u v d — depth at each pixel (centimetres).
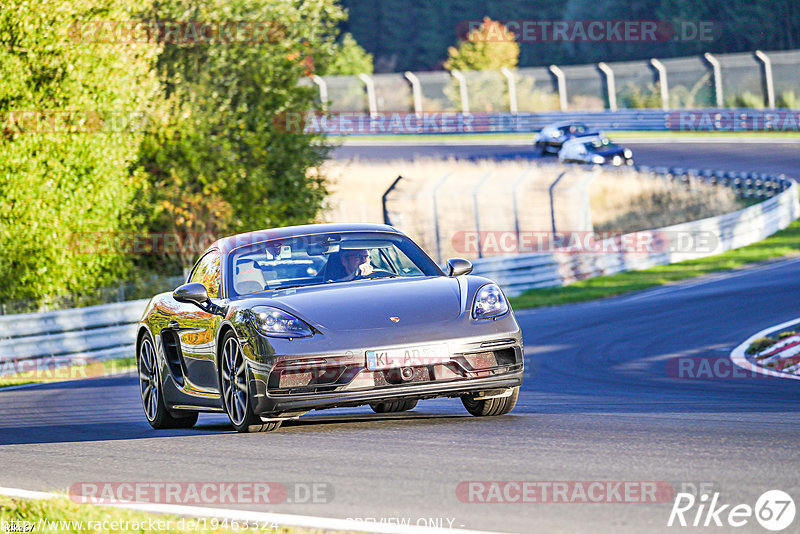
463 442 2281
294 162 9062
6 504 1869
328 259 2844
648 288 8306
